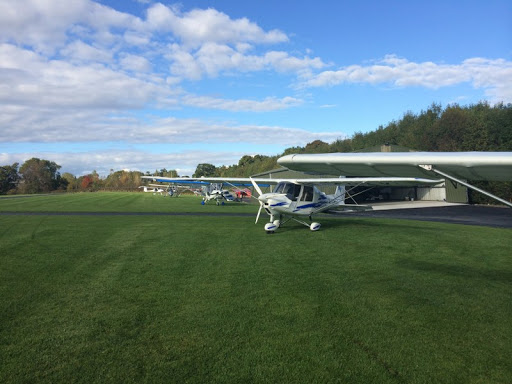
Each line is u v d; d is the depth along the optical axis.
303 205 12.77
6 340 4.03
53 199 36.38
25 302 5.23
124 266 7.34
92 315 4.75
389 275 6.64
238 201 33.44
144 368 3.45
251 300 5.30
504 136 31.16
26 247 9.39
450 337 4.09
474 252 8.73
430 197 33.47
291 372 3.37
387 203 30.83
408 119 45.41
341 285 6.02
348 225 14.30
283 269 7.09
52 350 3.80
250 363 3.53
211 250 9.01
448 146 34.25
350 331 4.24
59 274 6.72
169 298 5.40
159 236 11.26
